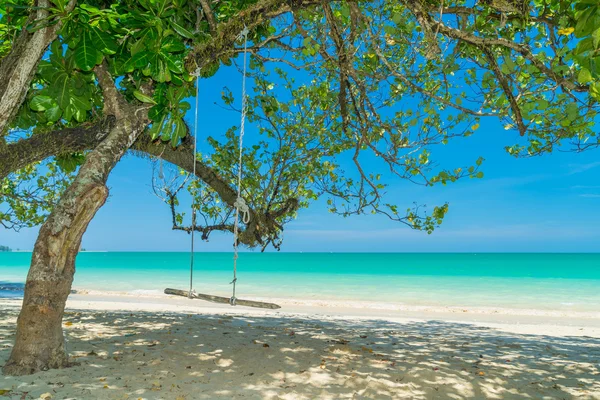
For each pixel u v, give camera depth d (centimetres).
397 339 827
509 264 7319
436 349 732
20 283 2845
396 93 676
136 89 574
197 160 816
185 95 499
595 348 845
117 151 519
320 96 721
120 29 452
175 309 1516
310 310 1669
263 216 816
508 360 660
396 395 454
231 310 1563
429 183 693
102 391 420
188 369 516
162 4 415
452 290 2681
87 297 1961
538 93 498
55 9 404
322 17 591
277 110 753
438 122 657
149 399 406
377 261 9006
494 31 492
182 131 500
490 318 1532
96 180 479
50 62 480
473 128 616
